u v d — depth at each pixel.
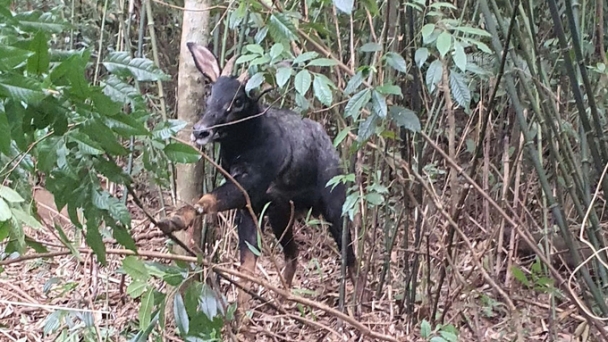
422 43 2.40
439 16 2.30
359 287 3.11
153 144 1.78
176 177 3.08
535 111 2.33
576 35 2.17
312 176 3.12
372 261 3.36
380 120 2.46
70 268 3.50
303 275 3.72
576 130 3.01
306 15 2.75
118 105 1.43
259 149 2.85
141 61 1.66
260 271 3.61
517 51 2.64
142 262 1.95
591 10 3.14
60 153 1.50
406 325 2.92
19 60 1.24
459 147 3.23
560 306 3.14
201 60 2.70
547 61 3.15
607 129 3.06
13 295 3.13
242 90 2.68
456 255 3.21
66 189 1.61
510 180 3.25
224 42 3.18
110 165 1.66
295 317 2.36
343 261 2.99
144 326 1.89
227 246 3.41
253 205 2.91
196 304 2.02
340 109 3.13
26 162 1.60
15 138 1.38
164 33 4.70
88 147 1.50
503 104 3.54
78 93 1.38
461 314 2.84
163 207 3.03
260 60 2.29
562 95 3.22
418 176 2.52
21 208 1.51
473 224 3.59
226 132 2.71
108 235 2.21
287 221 3.19
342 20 2.99
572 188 2.46
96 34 4.18
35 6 3.86
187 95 2.74
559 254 2.89
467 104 2.14
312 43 2.41
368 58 2.98
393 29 2.54
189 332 2.06
